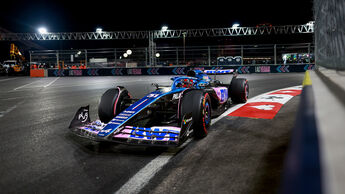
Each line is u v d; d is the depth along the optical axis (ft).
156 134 11.23
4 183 8.77
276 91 30.60
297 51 83.35
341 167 1.29
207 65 86.43
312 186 1.07
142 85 43.98
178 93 16.26
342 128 1.87
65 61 92.89
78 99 28.55
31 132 15.11
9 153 11.65
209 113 14.21
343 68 6.14
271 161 9.72
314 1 10.69
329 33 7.58
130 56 90.63
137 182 8.51
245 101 22.62
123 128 11.62
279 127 14.43
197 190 7.82
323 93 3.52
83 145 12.57
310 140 1.67
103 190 8.07
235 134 13.51
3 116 19.88
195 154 10.85
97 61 91.81
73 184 8.55
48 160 10.73
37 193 8.05
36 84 52.65
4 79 72.74
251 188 7.80
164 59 88.74
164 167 9.64
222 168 9.33
